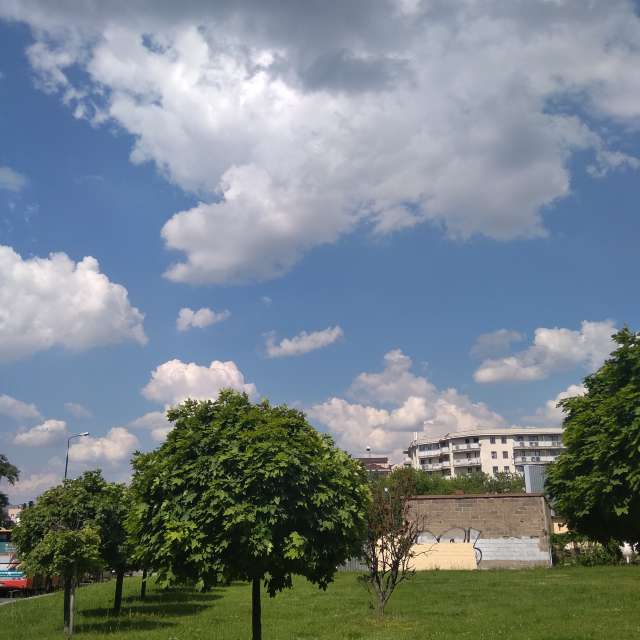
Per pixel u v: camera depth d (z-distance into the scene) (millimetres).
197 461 10117
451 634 16172
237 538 9695
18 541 18375
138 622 19375
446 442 127500
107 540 18750
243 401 10984
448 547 44281
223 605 24422
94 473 19500
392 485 22703
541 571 39281
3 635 17156
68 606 17859
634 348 16281
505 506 45438
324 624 18766
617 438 15188
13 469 64562
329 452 11586
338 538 10789
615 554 43969
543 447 122812
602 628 16188
